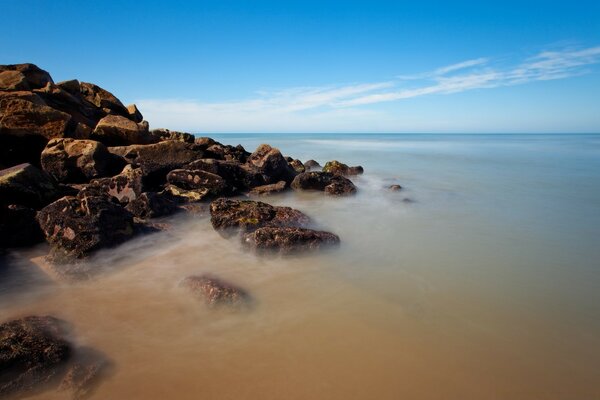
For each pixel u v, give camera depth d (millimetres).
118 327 6383
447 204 16984
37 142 16469
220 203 11711
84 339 6004
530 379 5363
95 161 15492
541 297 7910
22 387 4879
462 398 4953
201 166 16562
